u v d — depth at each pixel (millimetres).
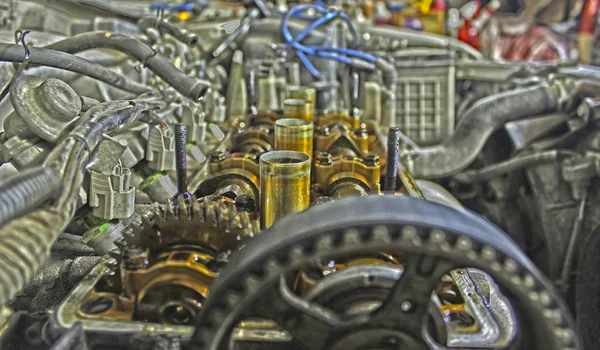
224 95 870
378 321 404
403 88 902
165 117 636
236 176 577
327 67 854
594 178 759
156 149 593
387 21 1137
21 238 390
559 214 783
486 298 508
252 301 391
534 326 396
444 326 420
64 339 404
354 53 837
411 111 905
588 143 773
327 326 404
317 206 406
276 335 427
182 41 705
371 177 584
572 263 774
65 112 497
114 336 425
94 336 425
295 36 862
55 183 419
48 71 577
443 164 844
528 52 1401
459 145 842
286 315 403
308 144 597
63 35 712
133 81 654
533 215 829
